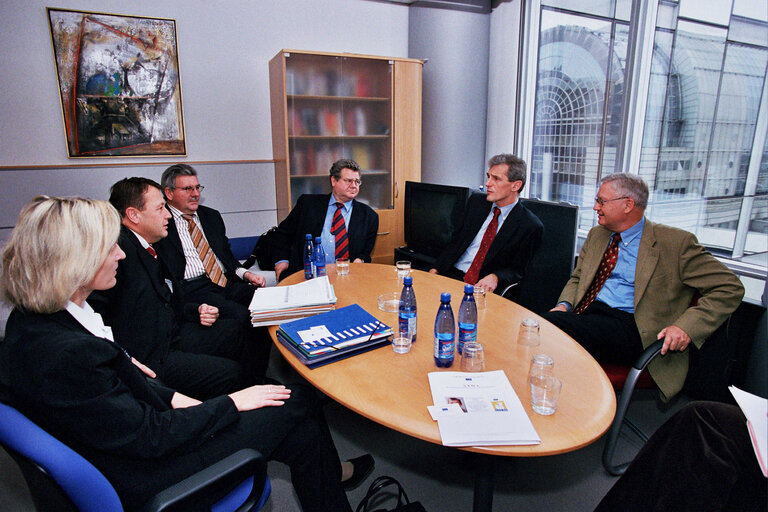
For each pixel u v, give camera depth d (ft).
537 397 3.76
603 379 4.23
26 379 2.96
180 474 3.53
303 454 4.38
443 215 10.52
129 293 5.60
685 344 5.55
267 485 3.78
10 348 3.08
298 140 12.23
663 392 5.81
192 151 12.27
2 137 10.62
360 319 5.22
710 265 5.95
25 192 10.84
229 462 3.25
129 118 11.51
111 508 2.93
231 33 12.07
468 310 4.84
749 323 7.00
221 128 12.43
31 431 2.66
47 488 2.77
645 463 3.45
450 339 4.30
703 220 9.10
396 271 7.91
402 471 6.12
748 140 8.13
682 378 5.93
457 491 5.75
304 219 9.79
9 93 10.52
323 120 12.41
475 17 12.92
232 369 5.93
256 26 12.26
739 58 8.10
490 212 9.03
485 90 13.61
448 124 13.33
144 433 3.27
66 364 2.97
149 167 11.78
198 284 8.21
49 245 3.12
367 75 12.66
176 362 5.81
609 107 10.73
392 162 13.03
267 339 7.98
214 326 7.05
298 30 12.68
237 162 12.56
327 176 12.80
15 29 10.32
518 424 3.48
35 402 2.96
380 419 3.58
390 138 12.94
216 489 3.32
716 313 5.67
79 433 3.06
